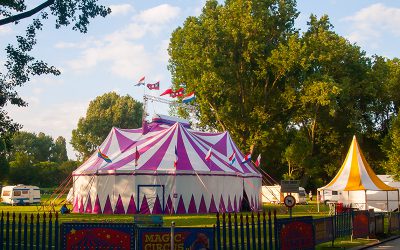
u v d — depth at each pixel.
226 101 58.75
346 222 19.17
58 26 21.05
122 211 32.91
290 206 17.59
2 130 23.59
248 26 55.59
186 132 37.50
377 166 71.56
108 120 117.94
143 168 33.25
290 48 55.00
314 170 68.75
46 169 90.56
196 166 33.91
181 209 32.72
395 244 19.34
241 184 37.19
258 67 59.19
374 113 70.38
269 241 12.97
